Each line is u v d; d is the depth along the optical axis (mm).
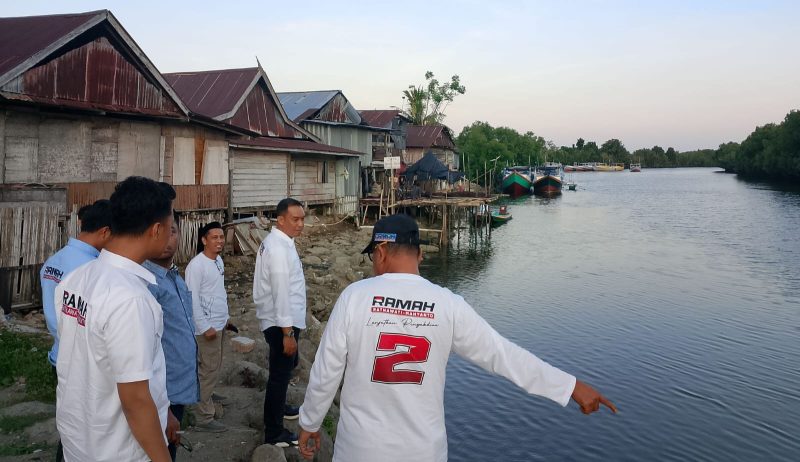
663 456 7840
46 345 7355
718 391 9938
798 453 7953
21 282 9648
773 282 19578
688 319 14711
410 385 2723
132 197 2617
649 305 16312
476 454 7855
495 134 78000
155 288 3695
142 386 2438
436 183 46781
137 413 2432
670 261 24344
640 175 163000
